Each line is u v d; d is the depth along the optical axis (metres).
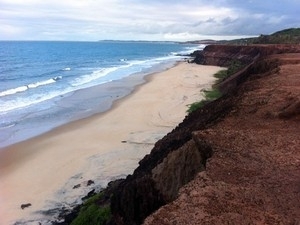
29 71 87.19
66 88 58.72
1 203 20.06
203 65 97.19
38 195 20.88
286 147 11.91
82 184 21.83
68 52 188.75
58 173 23.80
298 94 17.53
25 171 24.39
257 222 7.86
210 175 10.04
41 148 28.84
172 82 60.91
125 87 57.44
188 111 37.62
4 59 124.25
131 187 14.72
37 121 37.38
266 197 8.86
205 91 48.66
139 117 36.97
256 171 10.26
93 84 62.72
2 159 26.70
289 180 9.73
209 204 8.52
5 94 53.25
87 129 33.66
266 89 19.95
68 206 19.44
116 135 31.17
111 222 15.50
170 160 13.74
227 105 18.50
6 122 37.03
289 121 14.61
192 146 13.28
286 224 7.82
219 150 11.77
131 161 24.92
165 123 34.09
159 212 8.30
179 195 9.16
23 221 18.14
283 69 26.52
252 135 13.08
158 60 128.00
